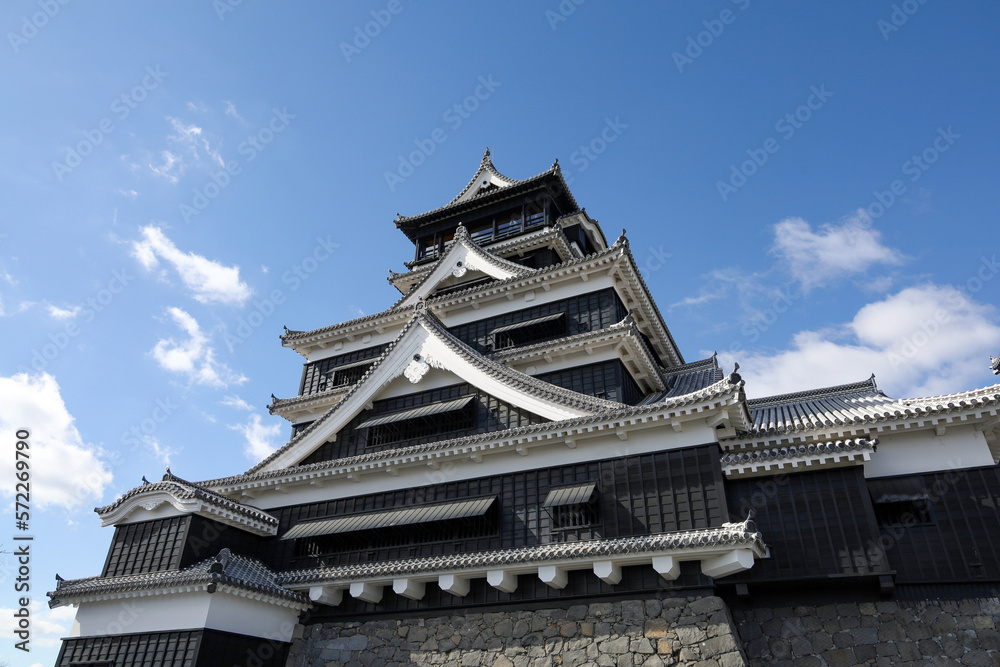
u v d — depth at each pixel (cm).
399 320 2670
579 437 1678
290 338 2839
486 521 1664
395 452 1842
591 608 1479
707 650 1326
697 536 1366
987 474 1447
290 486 2016
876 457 1552
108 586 1661
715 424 1557
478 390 2005
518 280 2466
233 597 1612
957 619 1348
